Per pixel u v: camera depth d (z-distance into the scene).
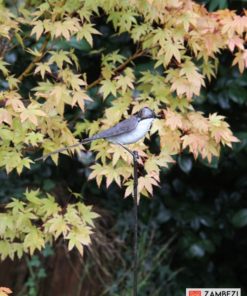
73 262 9.08
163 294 9.20
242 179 9.20
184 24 6.04
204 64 6.61
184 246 9.10
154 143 8.41
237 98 8.45
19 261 9.07
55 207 6.12
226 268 9.71
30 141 5.87
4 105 5.86
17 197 8.63
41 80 8.42
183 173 9.45
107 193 9.48
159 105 6.52
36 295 8.88
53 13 6.06
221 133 6.04
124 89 6.32
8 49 7.06
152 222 9.28
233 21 6.06
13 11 8.02
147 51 6.54
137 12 6.41
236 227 8.78
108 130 5.45
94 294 9.05
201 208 9.30
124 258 9.12
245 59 6.12
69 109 8.36
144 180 5.82
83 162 8.79
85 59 8.62
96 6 6.10
